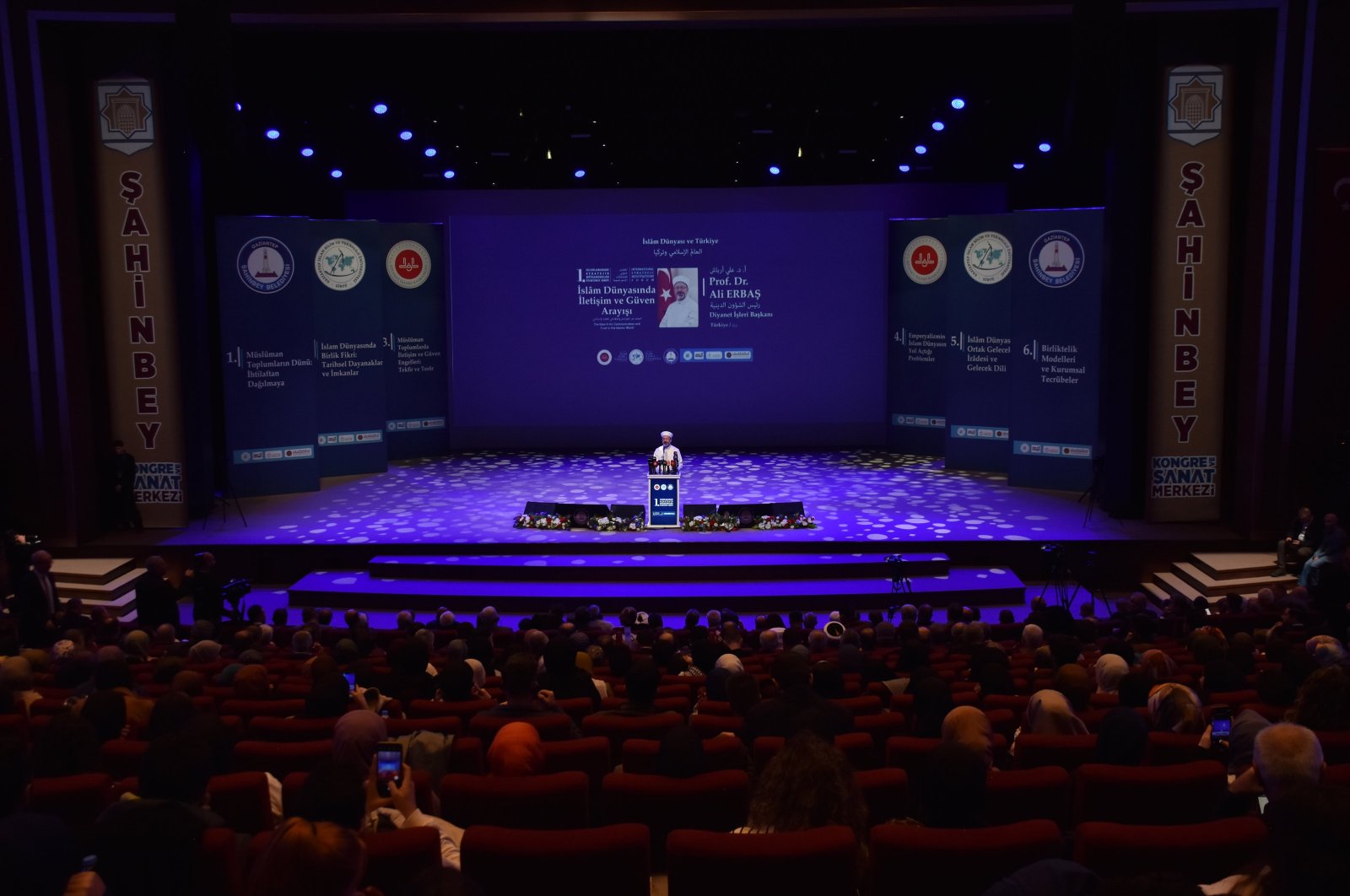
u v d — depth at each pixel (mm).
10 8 17344
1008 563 17875
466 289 25719
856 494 21438
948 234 23344
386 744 4281
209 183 21266
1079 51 14922
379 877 3795
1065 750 5898
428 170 24531
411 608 16875
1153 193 18266
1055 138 21016
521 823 4809
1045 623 12547
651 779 4957
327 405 23391
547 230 25625
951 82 20188
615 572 17297
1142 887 2244
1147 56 18000
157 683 8438
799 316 25781
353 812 3656
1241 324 18125
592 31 18766
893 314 25547
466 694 7848
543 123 21484
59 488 18141
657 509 18906
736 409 26094
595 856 3977
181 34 15820
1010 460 21953
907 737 5965
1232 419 18500
